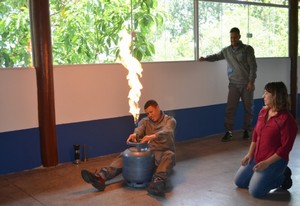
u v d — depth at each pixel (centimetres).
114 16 451
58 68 399
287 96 293
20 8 389
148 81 468
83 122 421
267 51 604
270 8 596
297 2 618
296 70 635
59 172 381
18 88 379
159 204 289
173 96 494
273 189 314
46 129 392
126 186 331
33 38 388
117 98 445
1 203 300
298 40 660
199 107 523
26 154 389
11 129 378
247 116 512
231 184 331
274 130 292
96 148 435
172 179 348
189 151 453
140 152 320
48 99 389
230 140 508
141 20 467
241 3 553
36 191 326
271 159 290
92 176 316
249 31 573
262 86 592
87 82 420
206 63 524
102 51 446
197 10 509
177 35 498
